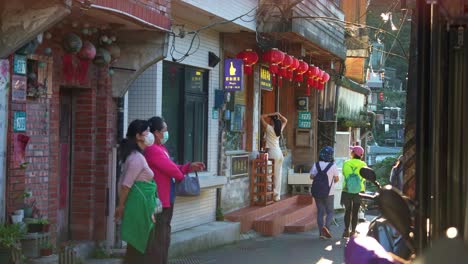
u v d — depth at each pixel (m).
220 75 14.05
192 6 11.11
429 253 3.54
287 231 15.54
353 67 28.45
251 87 16.27
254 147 16.45
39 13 7.17
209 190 13.53
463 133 3.80
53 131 8.70
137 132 7.72
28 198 8.09
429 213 3.56
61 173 9.53
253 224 14.72
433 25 3.61
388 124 47.88
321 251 12.23
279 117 17.91
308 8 15.50
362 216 15.22
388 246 4.38
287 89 20.34
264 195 15.98
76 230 9.72
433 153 3.59
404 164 4.10
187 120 12.88
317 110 20.52
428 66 3.62
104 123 9.80
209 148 13.70
